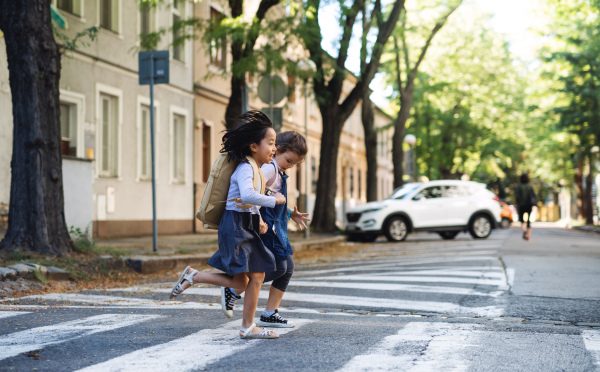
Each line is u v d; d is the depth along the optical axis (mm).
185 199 23766
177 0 18828
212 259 5039
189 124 24062
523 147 51219
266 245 5133
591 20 28828
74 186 13727
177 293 5090
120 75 19688
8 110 14477
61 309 6695
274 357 4391
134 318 6055
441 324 5871
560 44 30766
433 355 4484
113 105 19562
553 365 4250
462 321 6234
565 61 30156
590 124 30781
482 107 45000
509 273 10648
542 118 37562
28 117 10156
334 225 24109
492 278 9984
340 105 23828
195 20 17125
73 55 17453
